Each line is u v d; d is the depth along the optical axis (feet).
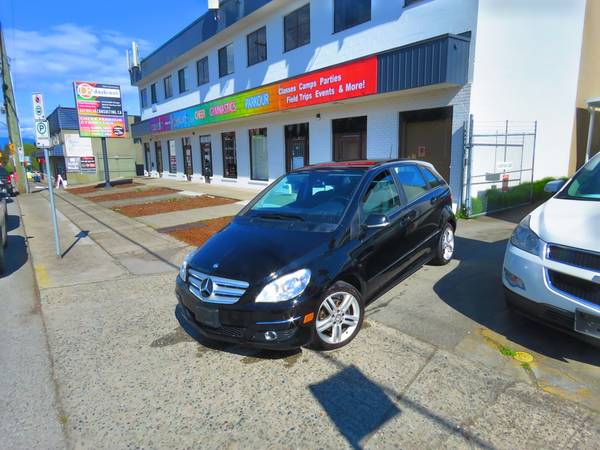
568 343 11.42
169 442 8.25
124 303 15.83
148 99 91.45
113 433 8.56
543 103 35.04
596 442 7.77
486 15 28.48
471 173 29.55
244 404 9.35
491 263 18.80
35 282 18.88
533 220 11.87
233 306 10.45
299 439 8.17
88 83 70.85
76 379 10.61
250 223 13.70
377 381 10.00
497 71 30.19
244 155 56.65
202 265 11.59
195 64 66.69
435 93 30.78
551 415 8.56
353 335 11.94
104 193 63.00
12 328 13.82
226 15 52.42
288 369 10.69
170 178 84.43
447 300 14.71
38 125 21.85
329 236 11.89
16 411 9.34
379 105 35.50
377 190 14.26
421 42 27.76
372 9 35.50
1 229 20.68
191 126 60.64
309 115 43.83
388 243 13.70
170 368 11.02
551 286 10.31
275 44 47.60
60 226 33.73
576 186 12.96
